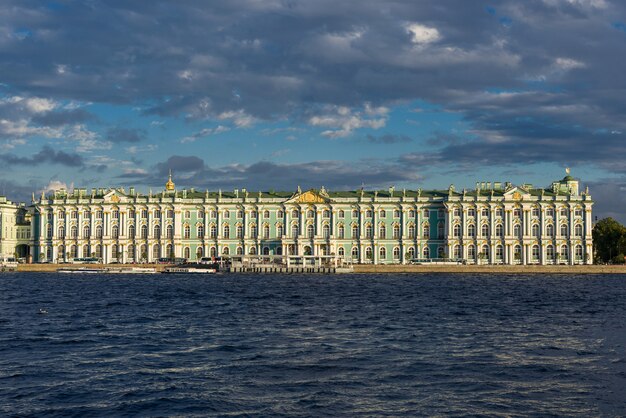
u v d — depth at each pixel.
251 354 55.81
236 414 39.34
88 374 48.38
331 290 128.88
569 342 62.50
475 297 112.19
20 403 41.12
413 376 48.19
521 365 51.78
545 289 131.62
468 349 58.56
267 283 153.25
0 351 57.00
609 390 44.66
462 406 41.00
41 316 82.12
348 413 39.62
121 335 65.88
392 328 71.69
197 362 52.56
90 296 113.69
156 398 42.25
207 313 86.12
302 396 42.97
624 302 103.94
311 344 60.78
